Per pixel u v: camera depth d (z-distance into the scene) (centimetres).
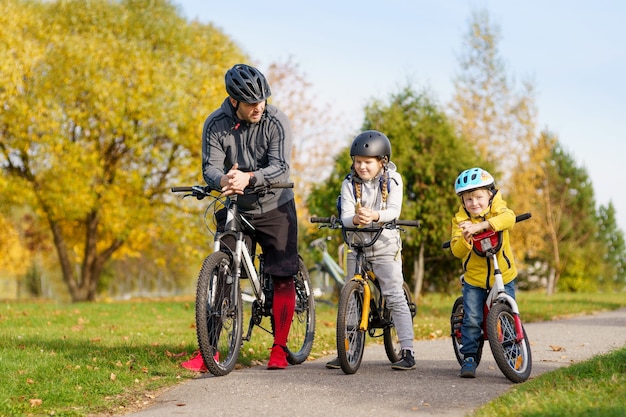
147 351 652
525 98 2981
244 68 565
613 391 427
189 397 486
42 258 3325
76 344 725
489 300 536
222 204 603
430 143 1581
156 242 2844
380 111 1614
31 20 2256
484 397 456
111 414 455
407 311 581
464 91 3005
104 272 3669
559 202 3478
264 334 834
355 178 581
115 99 2142
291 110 2964
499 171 1625
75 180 2125
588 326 975
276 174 566
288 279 602
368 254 577
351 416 416
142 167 2327
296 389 492
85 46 2180
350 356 558
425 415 413
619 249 3669
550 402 401
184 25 2447
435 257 1642
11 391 490
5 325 1022
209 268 536
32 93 2166
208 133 586
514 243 3056
